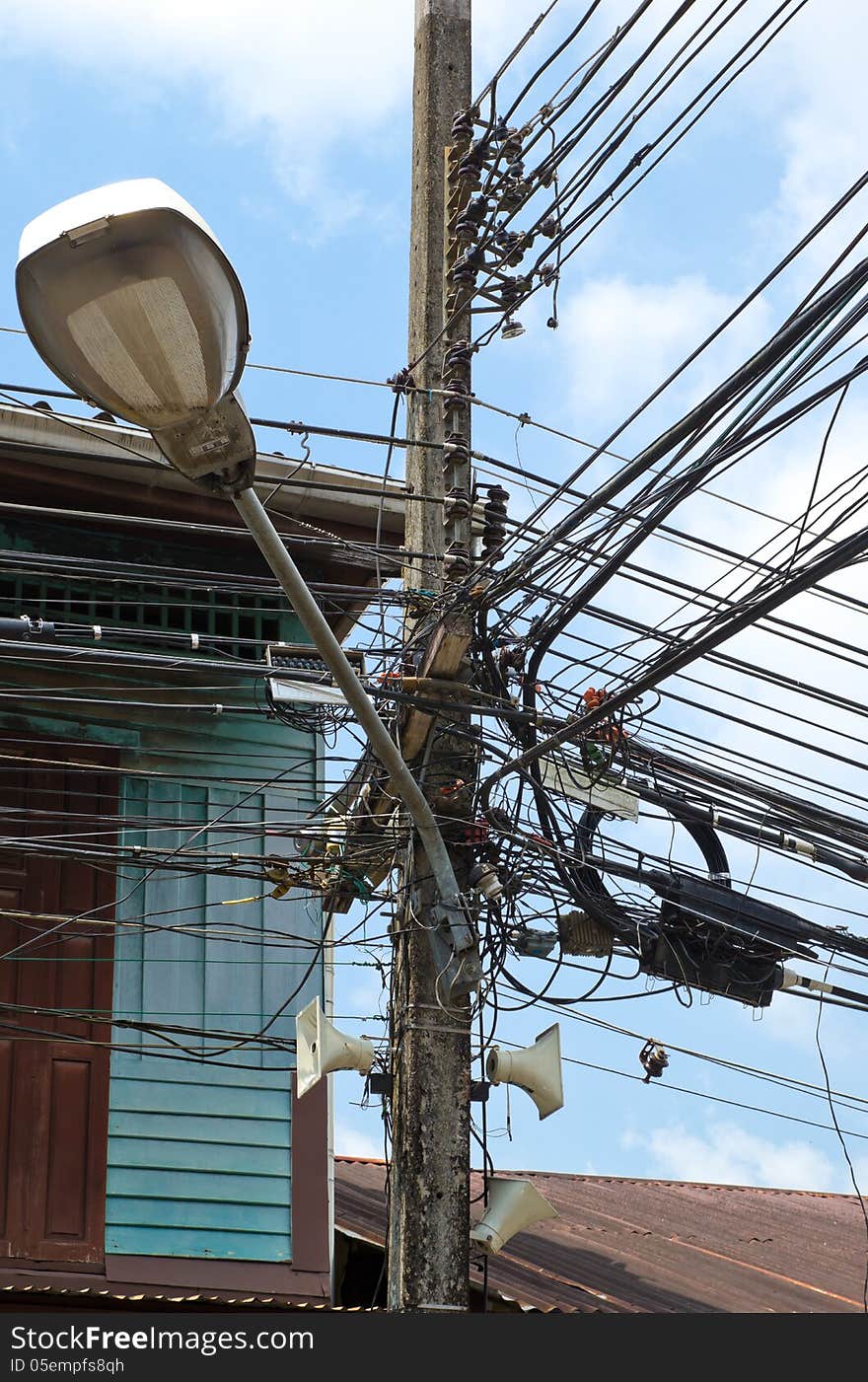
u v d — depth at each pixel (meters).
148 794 10.66
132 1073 9.98
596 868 8.54
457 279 8.70
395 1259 7.66
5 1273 9.22
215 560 11.18
